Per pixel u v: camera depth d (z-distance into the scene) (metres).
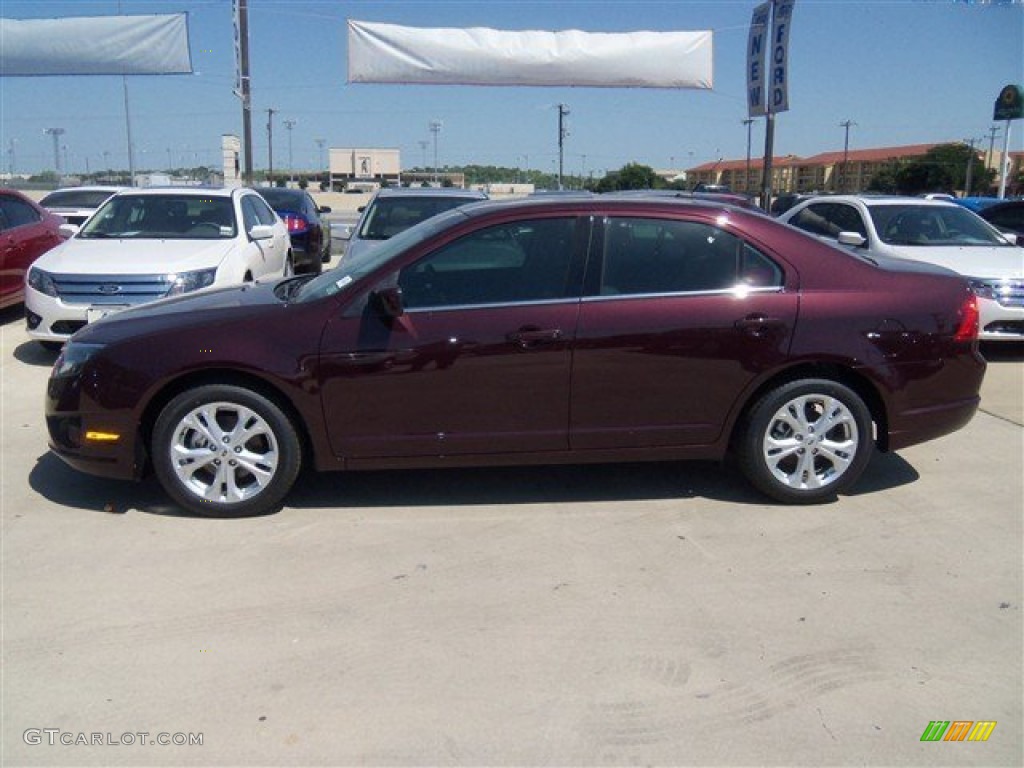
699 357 4.67
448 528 4.61
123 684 3.26
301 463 4.78
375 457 4.68
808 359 4.71
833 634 3.61
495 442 4.68
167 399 4.67
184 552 4.33
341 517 4.75
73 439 4.68
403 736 2.97
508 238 4.67
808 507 4.91
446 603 3.84
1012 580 4.08
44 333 7.87
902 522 4.72
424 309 4.59
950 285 4.95
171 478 4.65
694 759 2.87
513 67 12.41
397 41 12.33
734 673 3.34
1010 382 7.85
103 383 4.57
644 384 4.68
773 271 4.76
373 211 9.88
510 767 2.83
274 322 4.58
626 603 3.85
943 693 3.23
